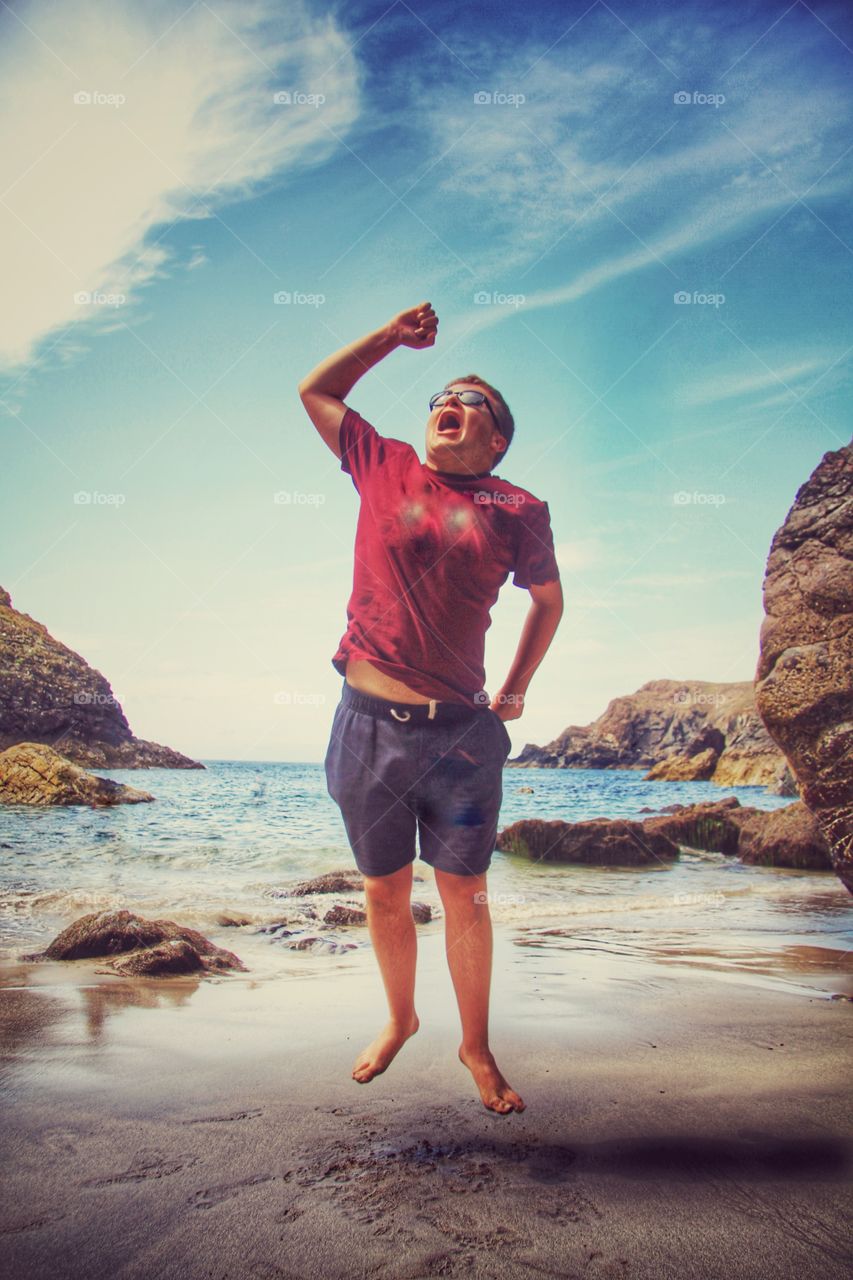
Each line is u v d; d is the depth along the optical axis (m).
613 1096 1.95
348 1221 1.37
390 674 2.02
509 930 4.75
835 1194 1.48
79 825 8.55
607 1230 1.35
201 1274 1.22
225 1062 2.18
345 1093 1.96
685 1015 2.69
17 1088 1.97
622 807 12.82
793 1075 2.10
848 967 3.65
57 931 4.58
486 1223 1.37
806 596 4.00
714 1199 1.46
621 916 5.39
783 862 8.52
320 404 2.24
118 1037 2.42
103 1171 1.54
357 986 3.14
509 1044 2.35
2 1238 1.31
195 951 3.59
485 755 2.02
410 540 2.06
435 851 2.02
